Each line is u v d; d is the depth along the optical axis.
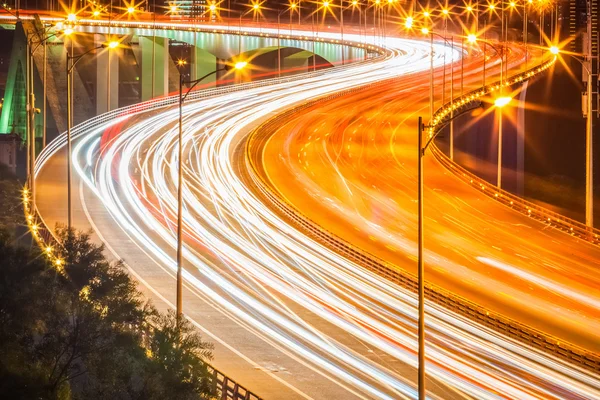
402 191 89.06
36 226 56.09
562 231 78.38
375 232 74.19
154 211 77.56
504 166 139.50
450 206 84.62
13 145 114.06
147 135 108.69
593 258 70.06
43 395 26.20
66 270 32.25
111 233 70.44
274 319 50.53
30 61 71.88
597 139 141.38
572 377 40.88
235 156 98.94
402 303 54.09
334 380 40.59
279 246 67.88
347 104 129.00
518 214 83.25
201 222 74.44
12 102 142.00
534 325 51.59
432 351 44.88
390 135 111.50
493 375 41.00
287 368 42.34
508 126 140.00
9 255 29.23
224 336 47.38
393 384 39.94
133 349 30.23
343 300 54.50
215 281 58.47
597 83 107.56
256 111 123.50
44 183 86.12
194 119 118.06
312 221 72.12
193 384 29.95
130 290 33.25
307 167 96.25
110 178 88.62
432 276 61.78
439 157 102.56
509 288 59.78
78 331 28.94
